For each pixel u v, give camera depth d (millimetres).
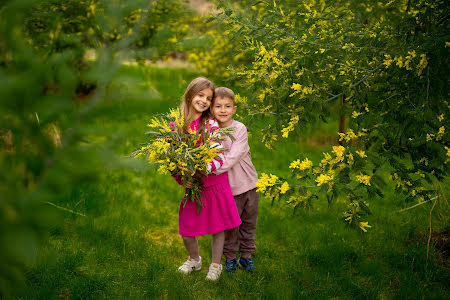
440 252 2910
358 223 2113
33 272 2303
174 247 3086
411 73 2170
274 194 2176
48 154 652
